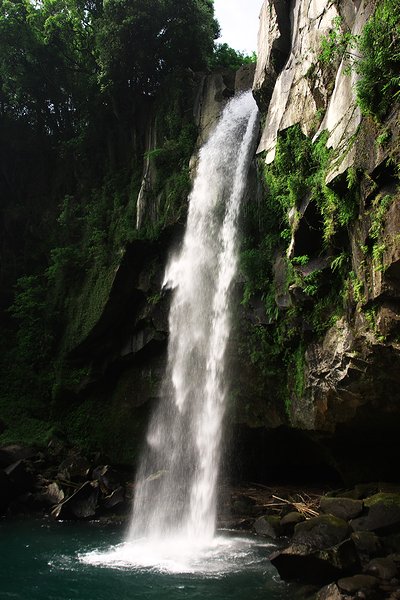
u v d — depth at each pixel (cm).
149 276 1752
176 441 1573
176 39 2059
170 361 1650
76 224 2178
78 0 2242
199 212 1652
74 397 1895
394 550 830
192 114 1930
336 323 1005
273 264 1299
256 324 1345
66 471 1572
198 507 1411
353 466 1169
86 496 1439
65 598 811
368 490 1063
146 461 1662
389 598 686
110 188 2155
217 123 1778
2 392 2027
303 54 1241
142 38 2011
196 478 1479
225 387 1445
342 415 1045
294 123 1203
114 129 2278
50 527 1306
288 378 1255
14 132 2541
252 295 1364
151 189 1852
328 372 1032
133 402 1750
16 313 2133
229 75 1900
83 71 2331
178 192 1723
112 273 1798
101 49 2025
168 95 2000
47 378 1977
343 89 982
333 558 767
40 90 2452
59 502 1445
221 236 1552
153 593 820
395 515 880
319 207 1021
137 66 2094
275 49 1409
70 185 2398
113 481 1541
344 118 959
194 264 1616
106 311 1792
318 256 1076
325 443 1166
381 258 798
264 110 1509
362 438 1098
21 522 1362
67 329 1970
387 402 944
